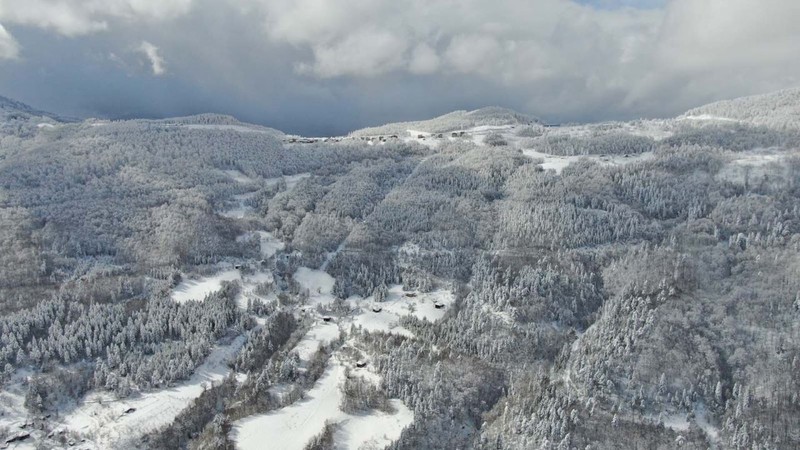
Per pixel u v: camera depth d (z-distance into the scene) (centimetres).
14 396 16400
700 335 17862
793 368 16688
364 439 15538
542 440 15188
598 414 16025
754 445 15062
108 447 15212
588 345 18275
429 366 17825
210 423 16225
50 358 17525
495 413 16562
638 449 15238
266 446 15338
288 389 17525
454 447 15562
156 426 15950
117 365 17738
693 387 16588
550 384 17288
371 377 17738
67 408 16500
